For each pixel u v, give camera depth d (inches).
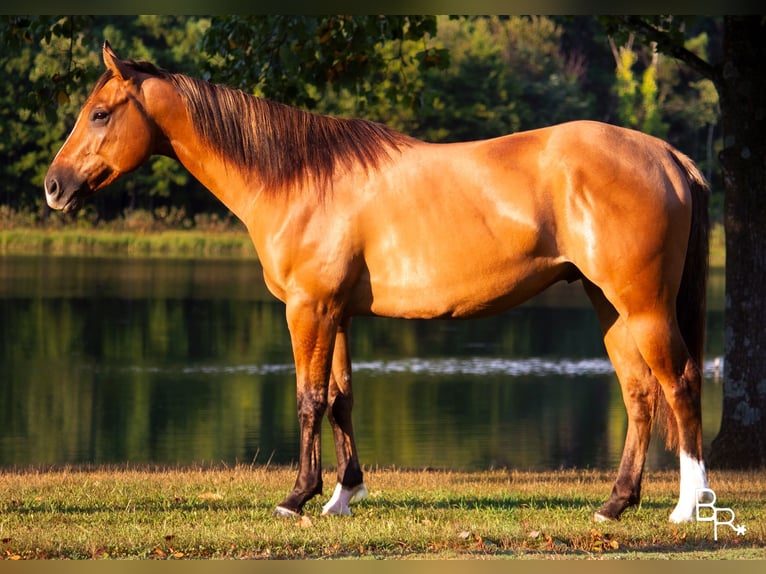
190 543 317.7
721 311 1744.6
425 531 330.0
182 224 2876.5
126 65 363.9
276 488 432.8
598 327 1599.4
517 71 3002.0
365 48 654.5
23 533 328.2
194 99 358.0
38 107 650.2
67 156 359.6
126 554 311.1
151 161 2674.7
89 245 2696.9
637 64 3294.8
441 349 1346.0
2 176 2780.5
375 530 331.0
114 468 562.9
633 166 333.7
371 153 349.1
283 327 1475.1
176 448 721.6
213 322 1509.6
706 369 1222.9
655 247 331.9
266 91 662.5
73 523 348.8
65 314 1542.8
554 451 730.2
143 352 1237.1
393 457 698.8
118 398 939.3
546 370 1174.3
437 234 340.5
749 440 624.7
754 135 621.9
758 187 623.8
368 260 346.6
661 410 351.6
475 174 341.1
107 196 2849.4
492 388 1040.8
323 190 346.9
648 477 529.3
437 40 2738.7
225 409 890.7
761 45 621.3
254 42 669.3
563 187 335.6
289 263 347.6
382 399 961.5
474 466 663.8
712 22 3132.4
